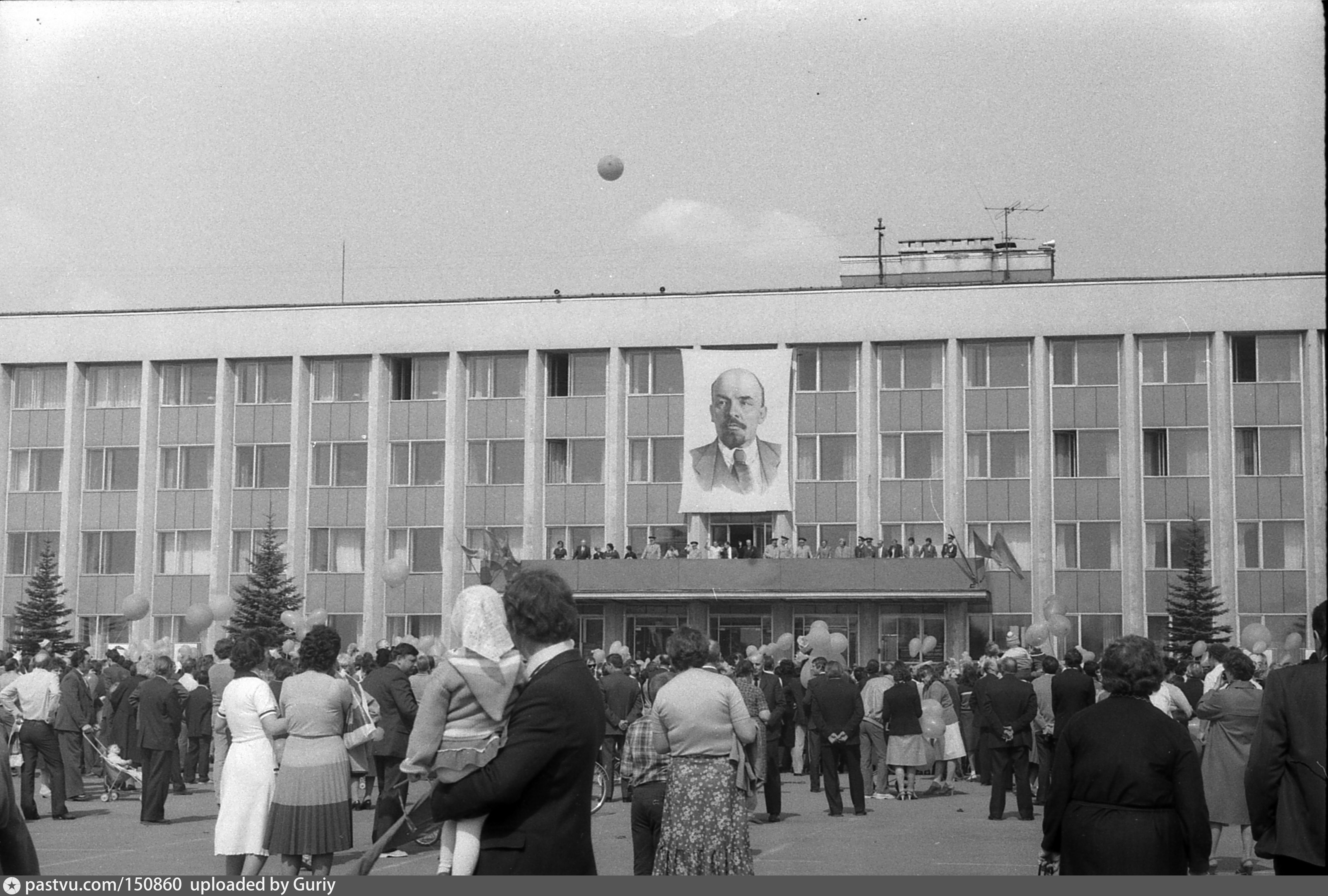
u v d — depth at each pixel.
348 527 55.50
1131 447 50.88
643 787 10.38
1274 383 50.38
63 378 57.91
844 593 49.81
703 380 53.25
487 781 5.74
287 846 10.72
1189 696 20.34
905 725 21.91
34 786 19.62
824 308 53.16
